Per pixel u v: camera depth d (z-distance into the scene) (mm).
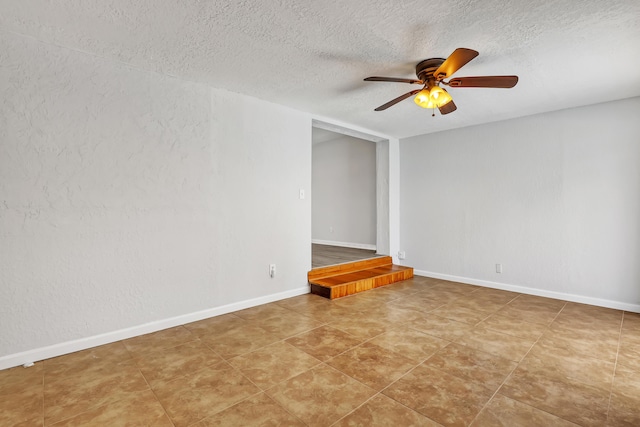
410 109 3766
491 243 4289
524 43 2254
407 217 5238
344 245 6695
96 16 1935
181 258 2916
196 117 2996
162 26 2053
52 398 1772
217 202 3148
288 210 3764
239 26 2057
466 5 1838
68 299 2352
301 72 2768
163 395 1799
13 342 2150
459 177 4602
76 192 2379
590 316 3135
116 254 2562
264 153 3523
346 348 2404
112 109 2529
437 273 4855
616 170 3391
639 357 2266
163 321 2807
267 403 1724
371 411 1656
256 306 3439
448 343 2496
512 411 1656
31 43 2191
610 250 3428
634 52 2373
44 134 2244
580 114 3600
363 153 6312
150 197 2732
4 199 2115
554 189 3779
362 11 1899
